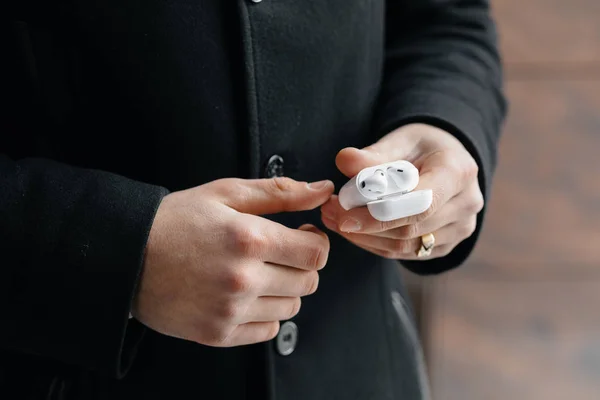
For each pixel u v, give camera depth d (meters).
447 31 0.73
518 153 1.40
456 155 0.56
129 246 0.48
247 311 0.50
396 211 0.48
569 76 1.40
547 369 1.34
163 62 0.53
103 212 0.48
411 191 0.50
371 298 0.71
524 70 1.42
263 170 0.58
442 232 0.58
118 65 0.54
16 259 0.48
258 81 0.55
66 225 0.48
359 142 0.66
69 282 0.48
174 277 0.48
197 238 0.47
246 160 0.57
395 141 0.58
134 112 0.56
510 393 1.32
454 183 0.53
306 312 0.65
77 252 0.48
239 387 0.62
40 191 0.49
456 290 1.40
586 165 1.40
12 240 0.48
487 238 1.41
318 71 0.59
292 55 0.56
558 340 1.36
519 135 1.40
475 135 0.62
